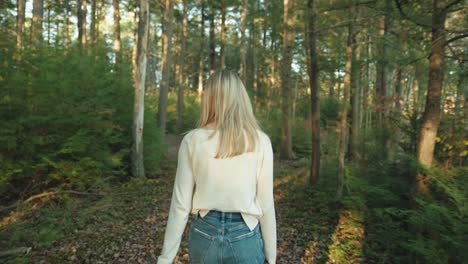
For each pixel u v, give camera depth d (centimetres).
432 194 458
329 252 475
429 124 455
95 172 788
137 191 859
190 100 2366
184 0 1909
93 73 861
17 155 706
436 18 454
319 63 816
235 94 154
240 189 149
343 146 665
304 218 636
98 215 636
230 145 147
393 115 761
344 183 655
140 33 988
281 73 1562
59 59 809
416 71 823
